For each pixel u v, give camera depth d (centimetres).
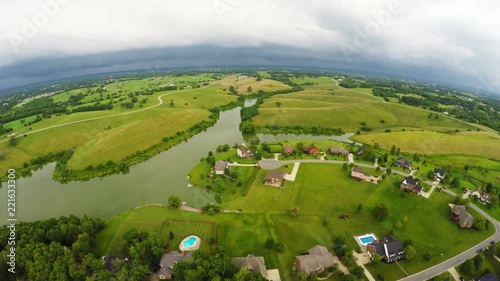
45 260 7731
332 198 11962
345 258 8375
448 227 10488
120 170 15375
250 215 10744
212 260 7769
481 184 14125
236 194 12294
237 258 8125
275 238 9544
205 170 14500
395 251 8719
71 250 8475
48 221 9262
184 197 12344
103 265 7925
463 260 8944
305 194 12200
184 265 7625
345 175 13912
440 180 13788
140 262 7900
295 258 8475
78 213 11475
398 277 8206
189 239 9338
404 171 14738
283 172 13288
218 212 10919
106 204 12038
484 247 9544
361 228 10200
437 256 9075
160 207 11262
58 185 14062
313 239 9575
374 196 12175
